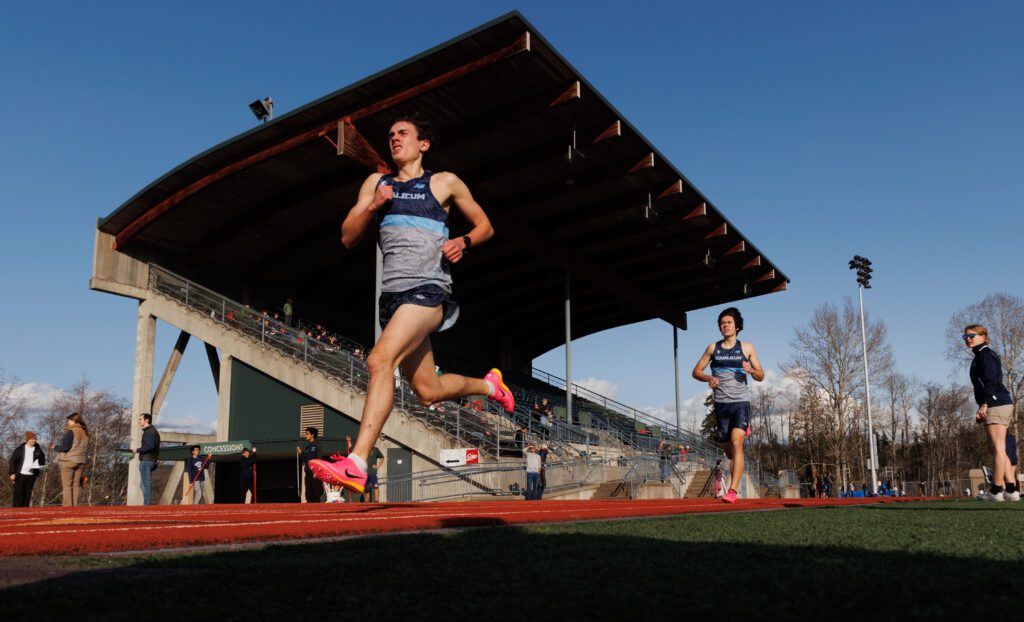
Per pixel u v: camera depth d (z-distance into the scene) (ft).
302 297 123.95
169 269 103.91
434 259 12.35
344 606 5.17
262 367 89.51
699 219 93.15
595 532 11.00
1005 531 10.87
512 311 146.61
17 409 170.09
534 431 91.35
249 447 78.18
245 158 80.84
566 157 73.00
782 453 263.29
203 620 4.76
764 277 117.39
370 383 11.60
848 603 5.00
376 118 70.38
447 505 28.30
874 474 135.13
